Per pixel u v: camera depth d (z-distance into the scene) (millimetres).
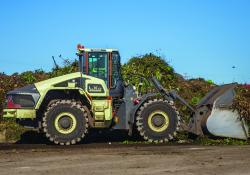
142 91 14148
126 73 15438
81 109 12312
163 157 9438
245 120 12633
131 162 8766
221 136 12586
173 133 12727
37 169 8039
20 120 12633
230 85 12961
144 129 12656
